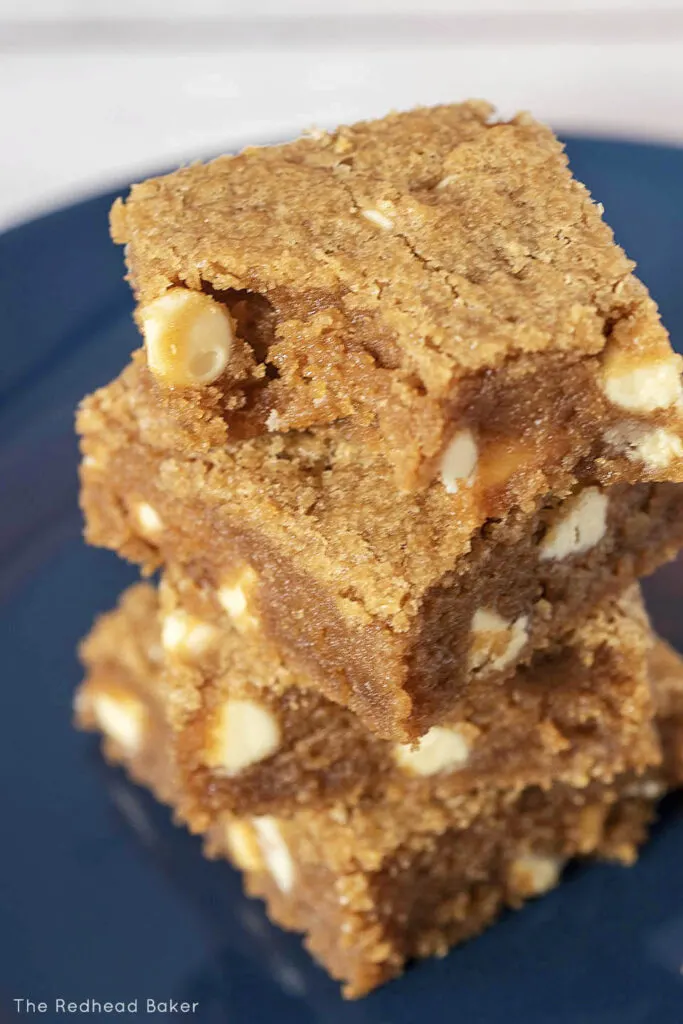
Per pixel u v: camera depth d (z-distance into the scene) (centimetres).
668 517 23
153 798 28
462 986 25
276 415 23
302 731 24
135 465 24
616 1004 25
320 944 26
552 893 26
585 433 21
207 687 24
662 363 21
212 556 24
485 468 21
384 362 21
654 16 43
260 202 23
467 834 25
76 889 27
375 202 22
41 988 25
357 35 44
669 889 26
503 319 21
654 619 29
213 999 25
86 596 30
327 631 22
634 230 32
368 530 22
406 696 22
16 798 28
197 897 26
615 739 25
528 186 23
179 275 22
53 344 32
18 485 31
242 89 42
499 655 23
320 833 25
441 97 41
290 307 22
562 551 23
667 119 40
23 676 29
